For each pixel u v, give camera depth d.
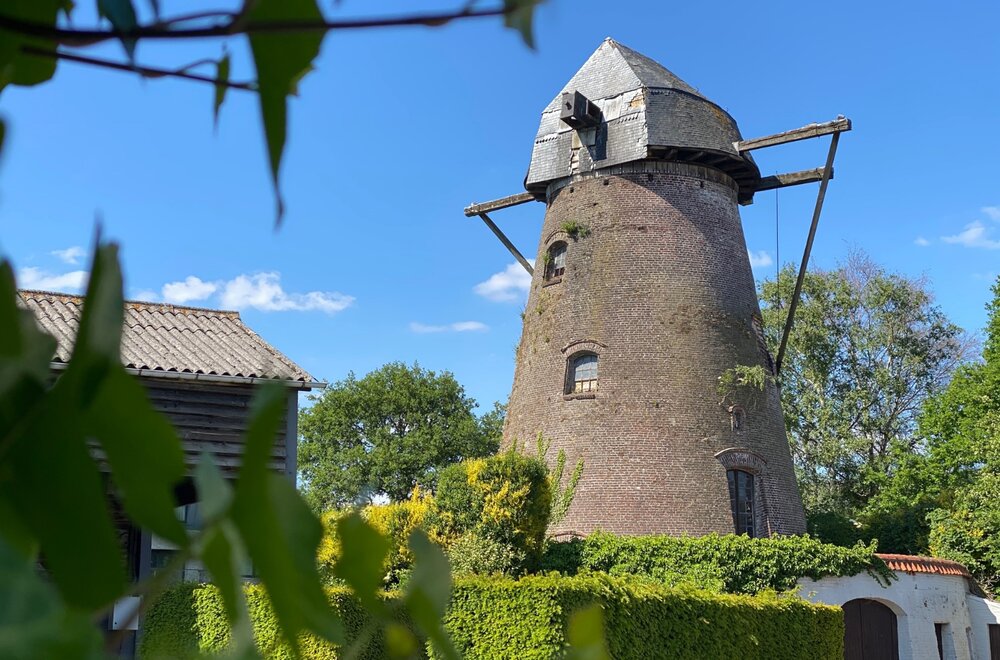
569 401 22.22
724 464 21.36
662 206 22.86
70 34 0.64
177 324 14.21
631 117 23.08
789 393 38.06
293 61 0.66
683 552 18.70
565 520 21.48
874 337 37.69
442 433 43.28
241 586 0.56
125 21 0.63
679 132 22.83
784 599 15.35
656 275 22.44
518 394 23.78
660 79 23.52
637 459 21.20
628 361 21.92
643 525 20.78
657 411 21.50
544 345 23.16
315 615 0.57
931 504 27.20
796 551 18.89
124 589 0.55
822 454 36.19
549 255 23.86
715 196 23.33
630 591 12.26
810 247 23.38
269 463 0.52
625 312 22.27
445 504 16.47
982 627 22.91
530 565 16.41
